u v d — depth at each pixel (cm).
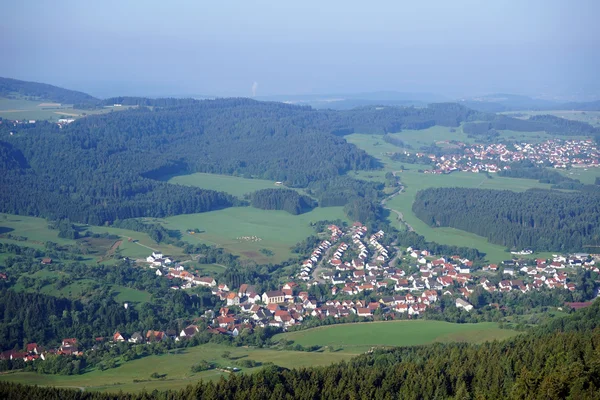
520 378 18362
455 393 18850
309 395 19012
